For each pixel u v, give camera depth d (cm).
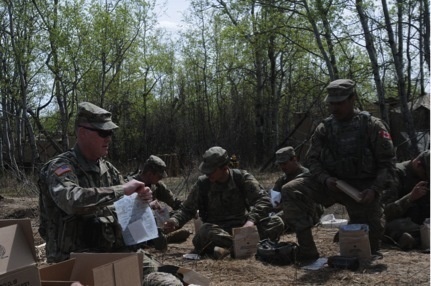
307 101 2784
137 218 427
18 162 2488
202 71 3039
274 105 2717
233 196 680
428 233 643
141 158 2748
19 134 2506
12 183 1702
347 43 1983
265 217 673
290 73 2728
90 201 396
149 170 737
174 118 2939
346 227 592
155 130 2867
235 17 2411
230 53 2888
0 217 1137
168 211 694
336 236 705
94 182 427
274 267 595
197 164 1816
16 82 2372
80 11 2138
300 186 611
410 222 670
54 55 2158
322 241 722
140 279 361
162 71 3031
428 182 672
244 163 2431
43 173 421
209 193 684
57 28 2108
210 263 615
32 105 2820
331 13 1508
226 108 2783
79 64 2220
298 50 2191
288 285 529
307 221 612
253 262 616
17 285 308
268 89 2834
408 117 1374
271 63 2711
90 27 2184
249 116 2700
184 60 3045
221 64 2928
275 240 686
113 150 2834
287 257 605
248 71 2873
